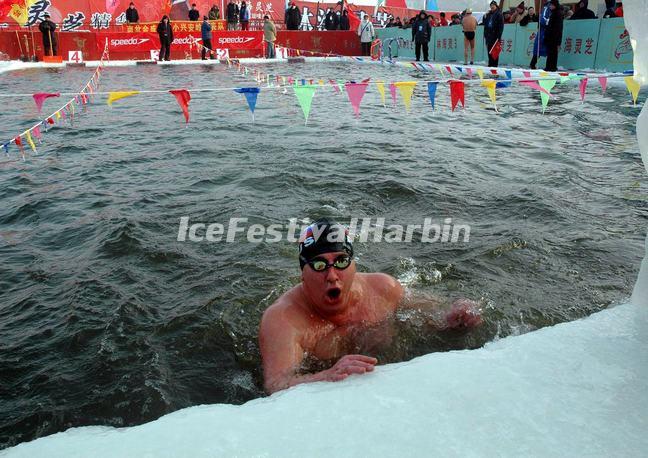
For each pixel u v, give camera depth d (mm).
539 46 15977
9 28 26109
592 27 14992
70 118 10320
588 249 4141
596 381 1805
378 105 11711
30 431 2428
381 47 26406
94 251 4285
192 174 6371
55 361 2926
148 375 2777
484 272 3842
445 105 11477
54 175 6449
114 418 2498
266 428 1652
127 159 7141
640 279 2340
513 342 2139
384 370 2055
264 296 3609
